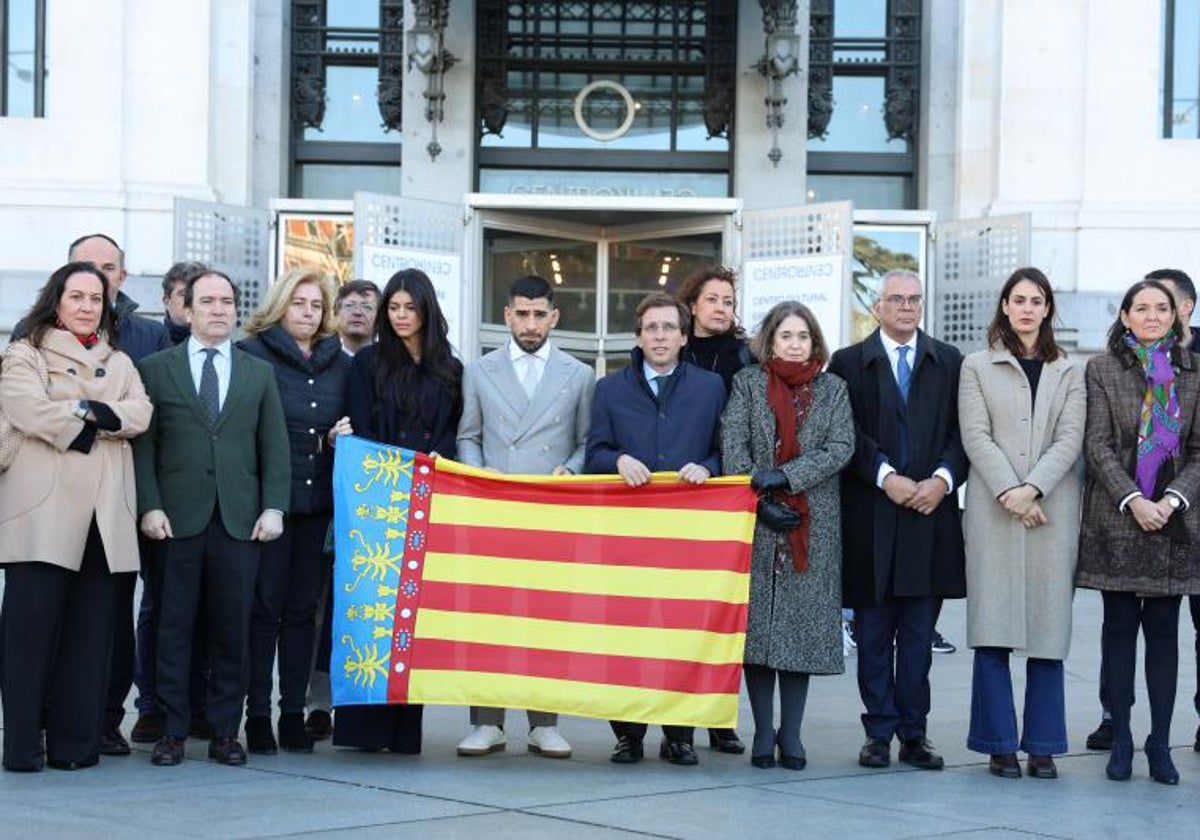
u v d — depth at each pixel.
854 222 16.36
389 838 5.48
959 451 7.21
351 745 7.27
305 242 16.17
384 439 7.29
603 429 7.21
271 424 7.11
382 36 18.06
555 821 5.79
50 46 16.47
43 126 16.42
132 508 6.90
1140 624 7.11
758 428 7.06
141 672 7.63
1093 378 7.09
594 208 16.20
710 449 7.21
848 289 15.38
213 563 6.98
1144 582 6.79
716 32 18.06
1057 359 7.16
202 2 16.55
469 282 16.28
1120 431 6.98
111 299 7.46
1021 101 16.55
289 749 7.33
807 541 7.00
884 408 7.17
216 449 6.98
